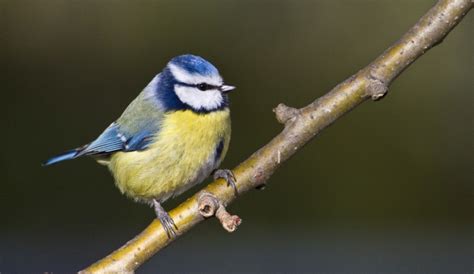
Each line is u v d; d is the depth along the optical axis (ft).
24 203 38.99
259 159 16.44
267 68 41.68
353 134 41.81
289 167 41.04
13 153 39.68
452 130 41.47
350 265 34.99
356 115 42.24
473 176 40.34
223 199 16.37
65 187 40.01
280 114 16.44
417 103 42.27
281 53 41.78
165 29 41.14
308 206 40.24
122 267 16.14
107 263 16.15
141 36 41.04
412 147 41.32
